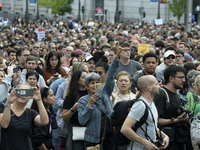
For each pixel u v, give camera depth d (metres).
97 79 17.30
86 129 17.22
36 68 26.41
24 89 15.07
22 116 15.67
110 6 176.75
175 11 132.12
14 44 46.44
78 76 18.56
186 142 17.12
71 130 18.16
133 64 25.64
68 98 18.48
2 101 19.88
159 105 16.58
